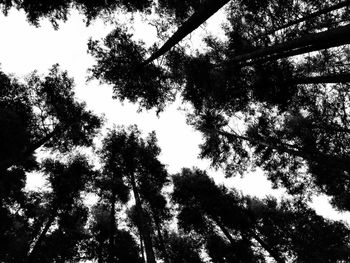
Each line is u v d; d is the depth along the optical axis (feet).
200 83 43.27
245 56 34.94
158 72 41.75
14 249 52.16
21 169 53.98
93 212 65.77
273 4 37.35
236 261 55.21
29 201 56.03
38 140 49.19
